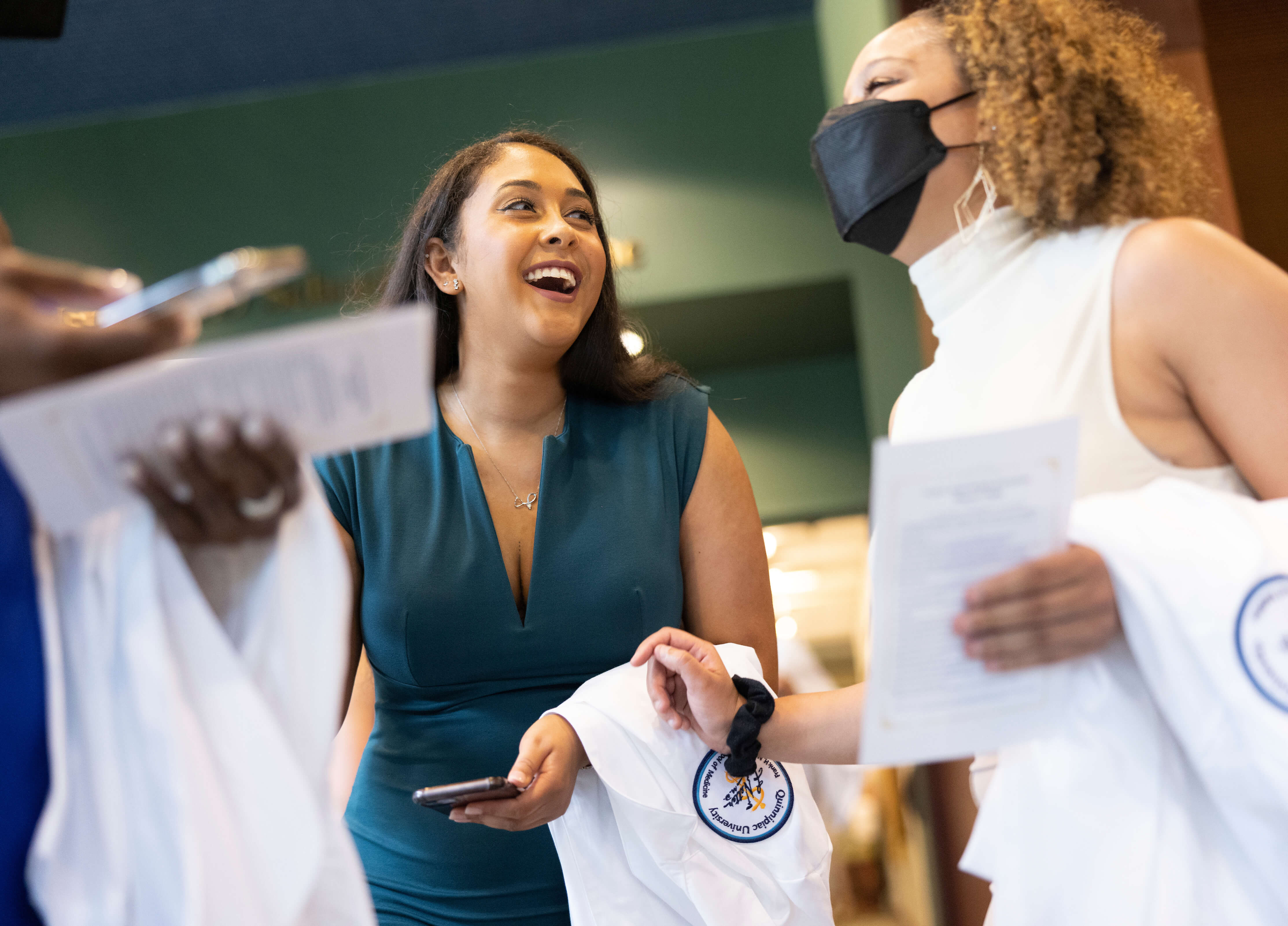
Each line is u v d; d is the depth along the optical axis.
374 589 1.65
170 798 0.90
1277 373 1.15
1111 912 1.08
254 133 4.98
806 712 1.45
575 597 1.64
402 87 4.96
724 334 5.26
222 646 0.96
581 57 4.95
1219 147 2.95
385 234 4.88
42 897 0.89
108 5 4.30
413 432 0.90
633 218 4.83
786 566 7.68
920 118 1.42
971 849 1.20
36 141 5.01
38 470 0.85
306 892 0.92
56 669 0.93
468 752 1.61
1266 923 1.05
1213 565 1.05
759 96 4.89
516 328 1.71
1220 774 1.05
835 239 4.74
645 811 1.41
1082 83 1.32
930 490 1.00
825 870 1.49
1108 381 1.24
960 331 1.38
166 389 0.84
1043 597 1.05
